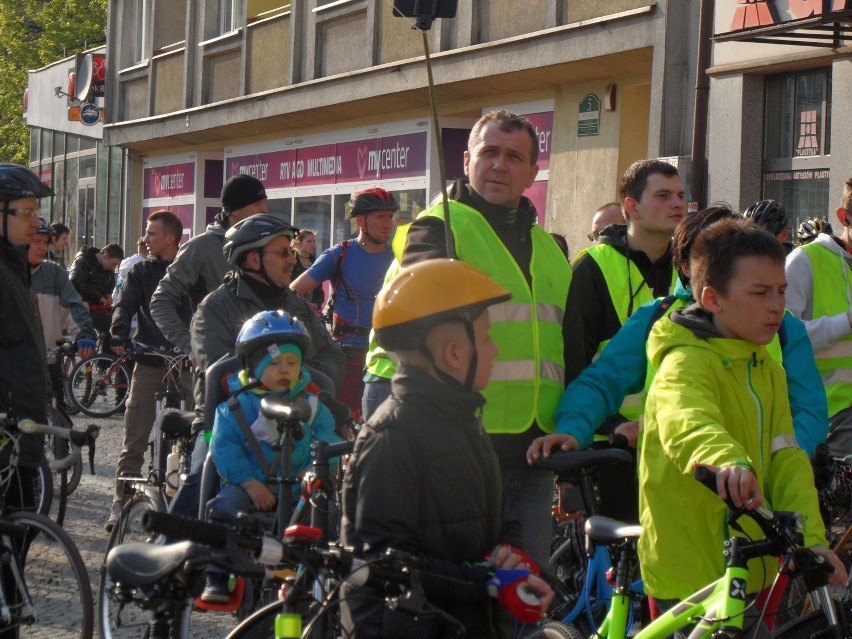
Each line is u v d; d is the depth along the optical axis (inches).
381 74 778.8
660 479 158.1
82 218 1478.8
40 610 244.2
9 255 255.0
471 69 690.2
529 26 658.2
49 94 1562.5
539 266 210.7
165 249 398.0
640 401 225.0
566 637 181.8
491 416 203.0
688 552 156.9
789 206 516.4
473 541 133.4
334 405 238.8
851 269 278.1
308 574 125.6
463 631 123.9
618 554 179.5
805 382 183.2
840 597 229.8
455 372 133.4
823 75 497.7
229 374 246.2
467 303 131.5
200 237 346.6
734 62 525.3
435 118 168.7
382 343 133.4
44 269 447.8
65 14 1791.3
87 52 1362.0
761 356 160.2
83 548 346.9
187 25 1095.6
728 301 155.9
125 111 1262.3
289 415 204.1
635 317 200.7
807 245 277.7
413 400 132.4
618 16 584.7
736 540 142.9
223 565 128.9
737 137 526.9
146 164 1272.1
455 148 780.6
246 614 213.9
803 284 275.1
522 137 208.8
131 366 700.0
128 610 240.8
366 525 129.9
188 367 357.4
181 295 344.8
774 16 500.4
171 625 139.5
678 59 561.9
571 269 219.1
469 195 210.4
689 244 192.2
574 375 214.2
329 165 917.2
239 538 120.6
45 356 258.2
